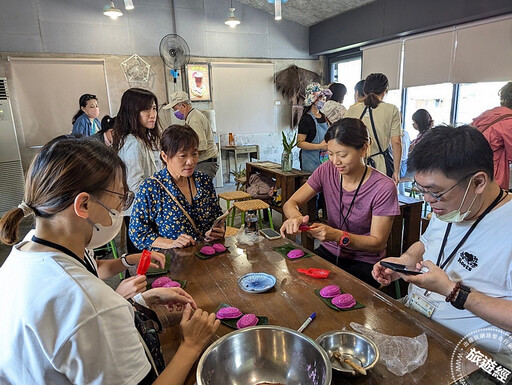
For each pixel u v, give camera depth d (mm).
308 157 3357
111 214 748
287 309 1046
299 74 6051
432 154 896
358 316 999
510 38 3449
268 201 3504
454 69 4004
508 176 2219
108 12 4301
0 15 4336
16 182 4438
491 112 2273
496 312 834
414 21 4152
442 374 777
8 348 570
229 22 4988
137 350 647
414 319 977
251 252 1481
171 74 5266
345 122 1545
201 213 1721
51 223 675
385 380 766
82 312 571
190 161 1576
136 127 2102
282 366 844
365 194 1602
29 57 4535
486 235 955
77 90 4848
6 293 599
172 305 1011
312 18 5648
